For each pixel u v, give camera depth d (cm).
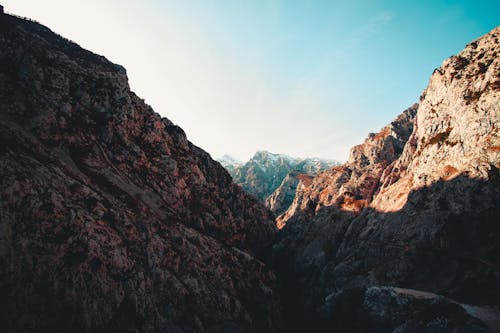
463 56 8412
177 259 5294
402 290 4862
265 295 6662
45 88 5597
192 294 5053
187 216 7212
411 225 6906
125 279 4112
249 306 6100
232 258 6781
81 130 5825
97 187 5084
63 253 3553
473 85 7312
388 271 6512
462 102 7369
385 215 8094
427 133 8594
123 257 4253
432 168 7506
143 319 3988
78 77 6538
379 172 11600
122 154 6378
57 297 3272
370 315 4703
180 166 8012
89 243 3872
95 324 3428
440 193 6731
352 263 7631
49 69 5916
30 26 8381
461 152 6819
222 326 5109
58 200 3888
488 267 5025
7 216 3256
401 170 9819
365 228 8400
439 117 8256
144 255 4759
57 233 3616
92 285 3638
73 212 3947
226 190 10694
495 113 6322
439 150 7594
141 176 6562
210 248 6412
